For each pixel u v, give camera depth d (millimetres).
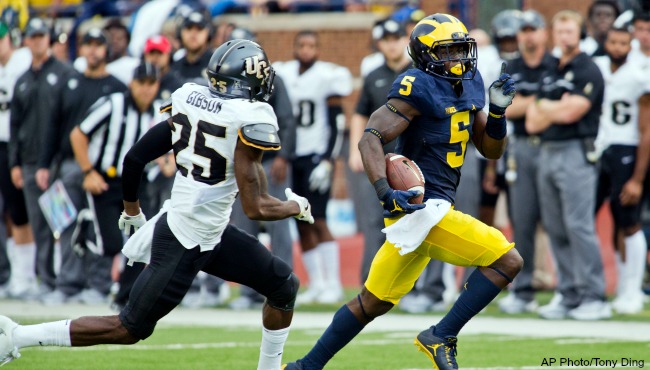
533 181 36969
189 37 37844
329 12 65250
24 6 49781
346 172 49781
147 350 28516
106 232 37250
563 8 61031
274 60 64125
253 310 39469
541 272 44094
